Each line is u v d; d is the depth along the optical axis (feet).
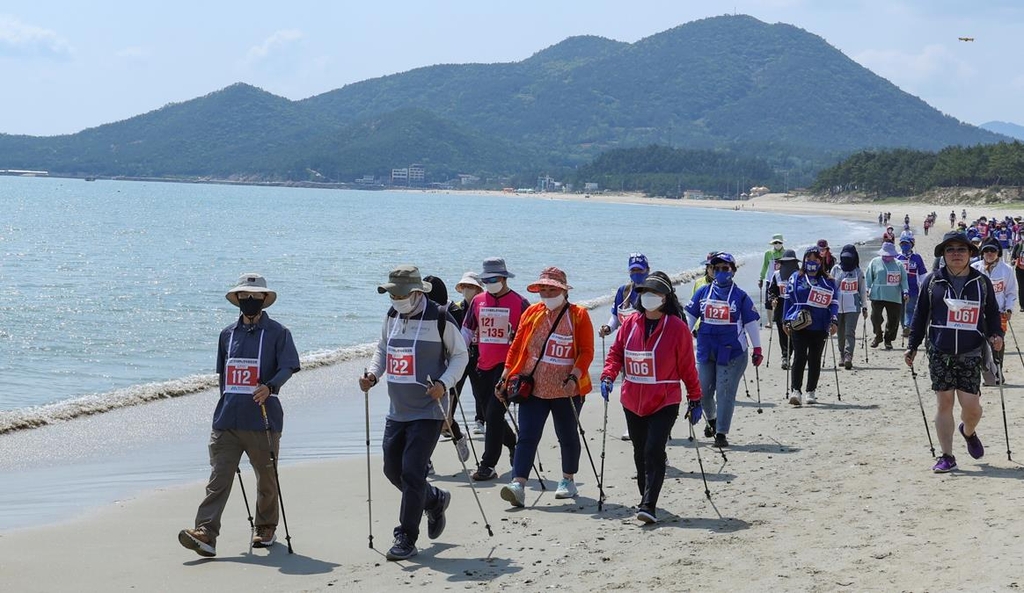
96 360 64.69
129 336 75.41
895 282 63.77
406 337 24.94
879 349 65.31
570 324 29.60
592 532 26.32
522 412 29.99
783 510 26.99
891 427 38.47
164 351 68.80
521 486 29.25
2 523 28.14
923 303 30.60
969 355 29.78
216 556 25.03
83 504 30.40
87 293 105.60
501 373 33.58
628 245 222.89
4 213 339.98
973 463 30.76
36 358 64.80
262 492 25.67
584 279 131.64
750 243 240.94
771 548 23.38
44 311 89.40
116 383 56.85
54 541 26.25
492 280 33.47
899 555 21.90
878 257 64.44
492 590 21.88
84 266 141.69
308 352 65.51
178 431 42.55
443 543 26.02
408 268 24.86
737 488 30.09
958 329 29.76
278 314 88.84
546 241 236.63
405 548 24.53
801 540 23.85
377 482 33.24
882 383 50.88
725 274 36.88
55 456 37.55
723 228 348.38
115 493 31.86
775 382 52.60
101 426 43.37
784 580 20.93
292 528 27.58
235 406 25.08
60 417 44.83
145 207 446.60
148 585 22.71
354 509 29.68
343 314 90.07
